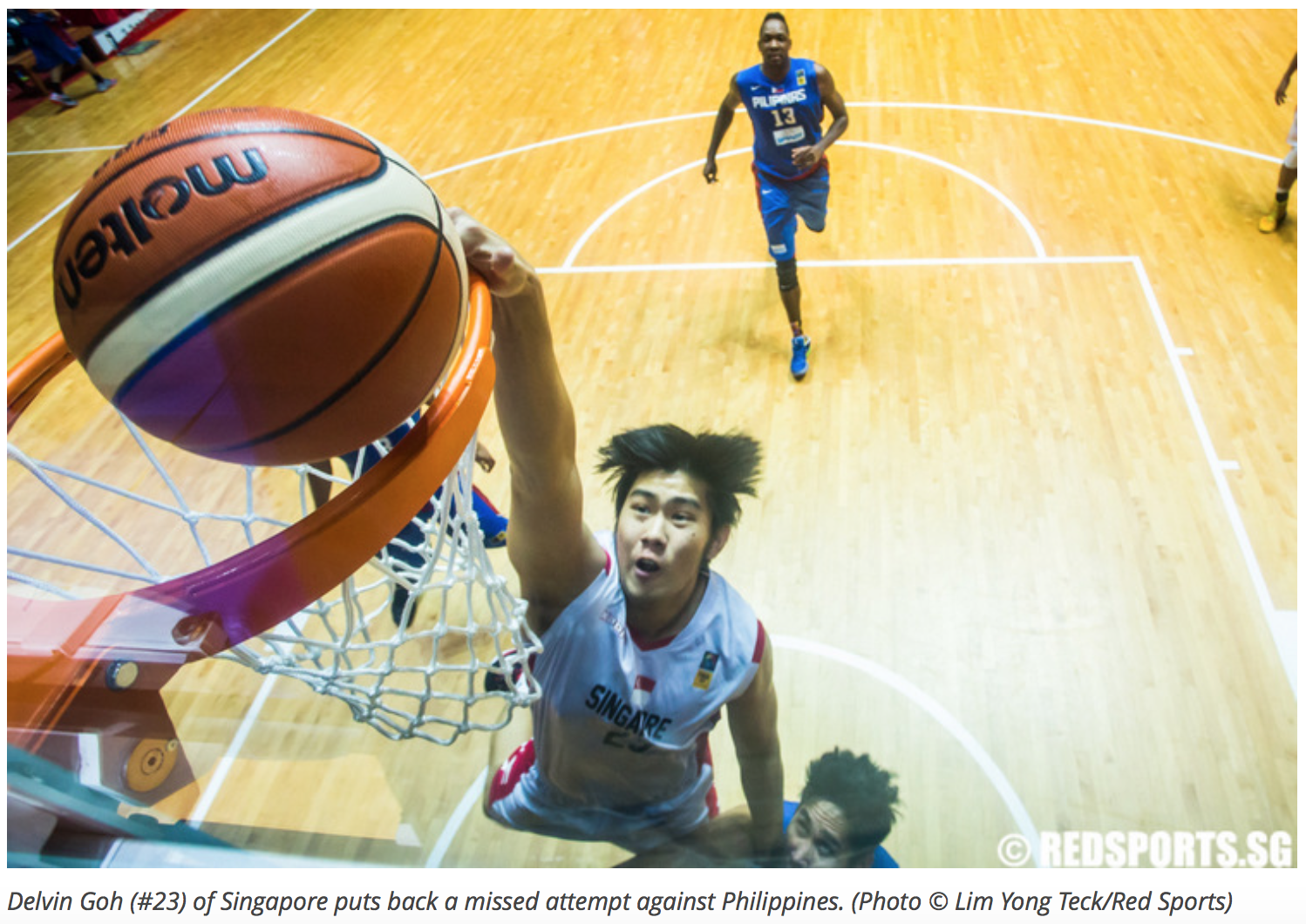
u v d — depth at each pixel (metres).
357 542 0.76
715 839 1.42
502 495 3.05
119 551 2.72
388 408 0.80
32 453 3.07
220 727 1.95
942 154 4.91
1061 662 2.54
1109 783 2.25
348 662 1.20
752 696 1.47
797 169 3.43
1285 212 4.18
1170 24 6.09
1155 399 3.33
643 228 4.52
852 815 1.57
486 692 1.30
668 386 3.57
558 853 1.34
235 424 0.76
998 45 6.06
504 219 4.72
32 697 0.76
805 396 3.48
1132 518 2.92
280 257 0.72
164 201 0.72
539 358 1.01
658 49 6.46
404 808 1.70
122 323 0.72
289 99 6.29
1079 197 4.46
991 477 3.10
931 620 2.68
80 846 0.83
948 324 3.75
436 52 6.77
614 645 1.32
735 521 1.44
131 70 7.03
